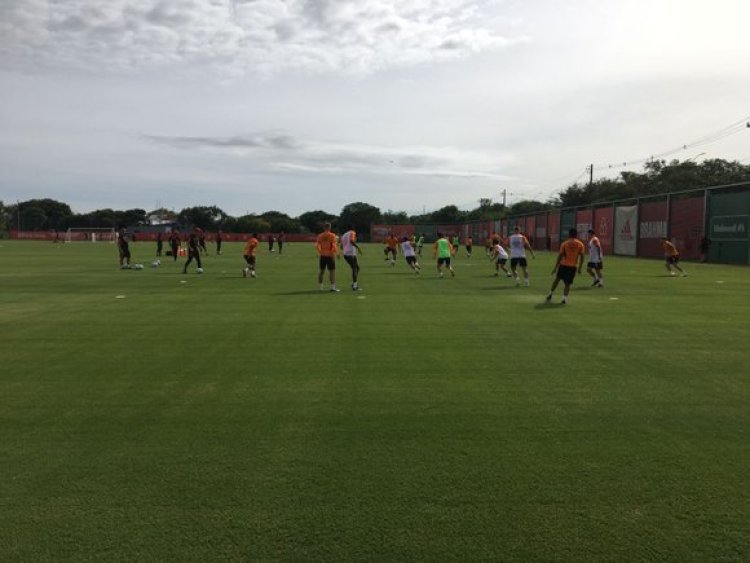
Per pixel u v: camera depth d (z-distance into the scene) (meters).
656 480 4.35
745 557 3.38
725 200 33.88
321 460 4.69
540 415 5.81
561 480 4.34
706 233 35.47
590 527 3.69
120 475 4.42
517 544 3.49
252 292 16.91
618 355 8.52
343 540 3.52
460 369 7.65
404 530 3.64
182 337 9.83
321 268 17.42
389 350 8.81
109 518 3.78
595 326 10.98
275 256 42.12
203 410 5.96
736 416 5.80
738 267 30.03
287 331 10.39
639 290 17.77
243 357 8.34
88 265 29.75
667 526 3.70
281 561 3.31
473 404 6.16
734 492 4.16
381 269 27.70
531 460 4.70
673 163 69.56
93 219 133.88
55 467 4.57
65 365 7.87
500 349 8.91
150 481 4.32
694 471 4.51
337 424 5.54
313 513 3.84
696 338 9.83
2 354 8.55
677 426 5.51
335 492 4.14
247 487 4.21
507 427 5.46
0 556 3.36
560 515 3.83
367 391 6.62
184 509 3.90
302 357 8.34
